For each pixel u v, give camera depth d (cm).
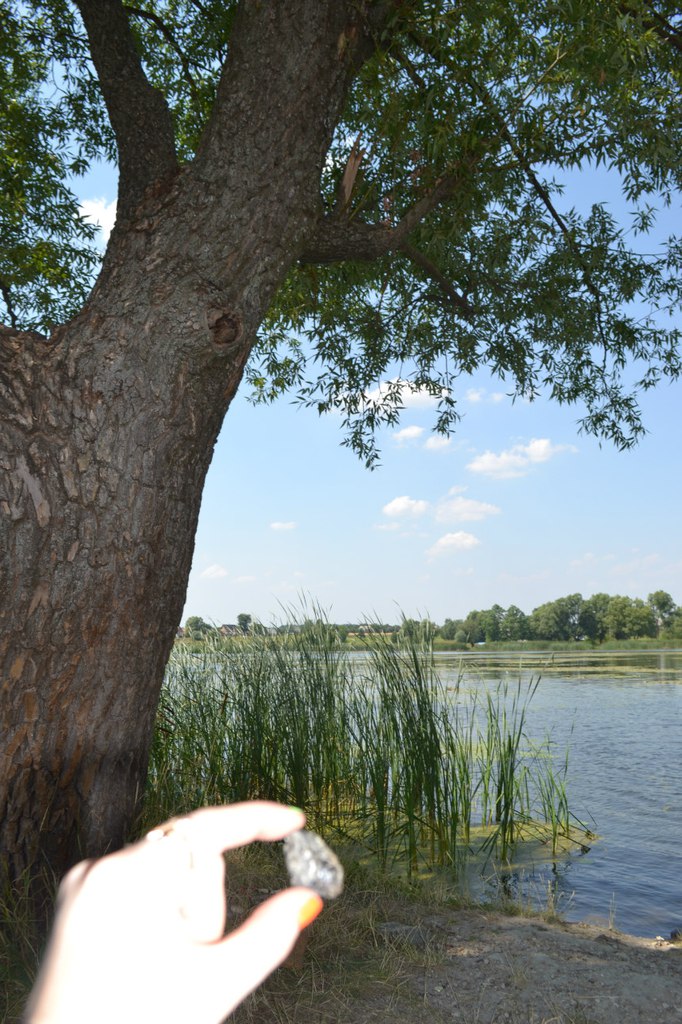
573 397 921
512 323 812
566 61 477
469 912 432
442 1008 307
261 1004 300
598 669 2741
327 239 461
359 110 553
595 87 521
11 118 757
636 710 1415
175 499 375
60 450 348
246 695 616
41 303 844
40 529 342
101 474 353
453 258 782
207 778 544
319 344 866
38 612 340
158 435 365
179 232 378
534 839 643
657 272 799
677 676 2328
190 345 371
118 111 405
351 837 563
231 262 379
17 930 316
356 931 367
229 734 579
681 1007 315
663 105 577
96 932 38
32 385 352
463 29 505
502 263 775
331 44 397
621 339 834
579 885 529
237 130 385
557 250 766
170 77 777
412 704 586
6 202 774
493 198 685
